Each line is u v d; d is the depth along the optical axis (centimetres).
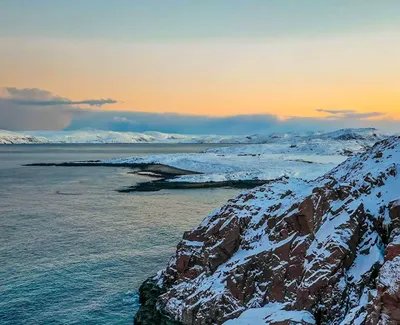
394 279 2698
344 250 3444
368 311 2802
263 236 4169
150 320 3962
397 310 2612
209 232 4484
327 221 3766
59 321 4038
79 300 4459
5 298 4478
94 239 6631
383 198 3906
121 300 4481
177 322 3909
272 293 3688
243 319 3506
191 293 4128
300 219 3903
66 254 5866
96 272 5206
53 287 4759
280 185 4975
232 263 4081
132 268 5350
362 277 3319
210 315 3778
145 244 6372
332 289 3331
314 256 3559
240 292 3831
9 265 5416
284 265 3744
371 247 3509
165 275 4653
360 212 3700
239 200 4822
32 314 4156
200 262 4403
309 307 3353
